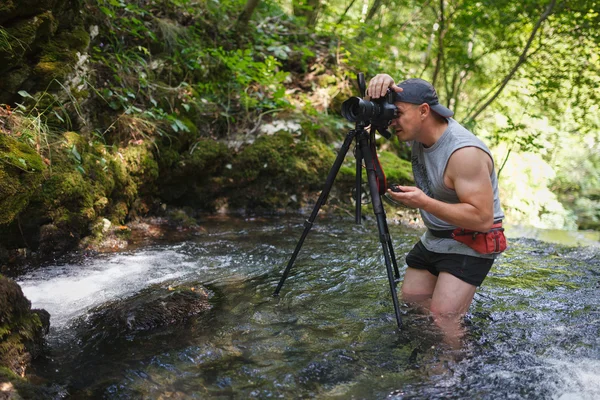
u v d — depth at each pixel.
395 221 4.99
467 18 7.05
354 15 10.16
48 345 2.13
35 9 3.35
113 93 4.18
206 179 4.96
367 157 2.42
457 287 2.41
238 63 5.15
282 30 6.64
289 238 4.04
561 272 3.33
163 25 4.95
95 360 2.02
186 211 4.76
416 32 8.13
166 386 1.84
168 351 2.09
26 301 2.04
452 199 2.38
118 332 2.26
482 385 1.86
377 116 2.29
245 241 3.91
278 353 2.09
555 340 2.22
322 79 6.38
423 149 2.43
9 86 3.26
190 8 5.46
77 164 3.42
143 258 3.37
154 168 4.28
